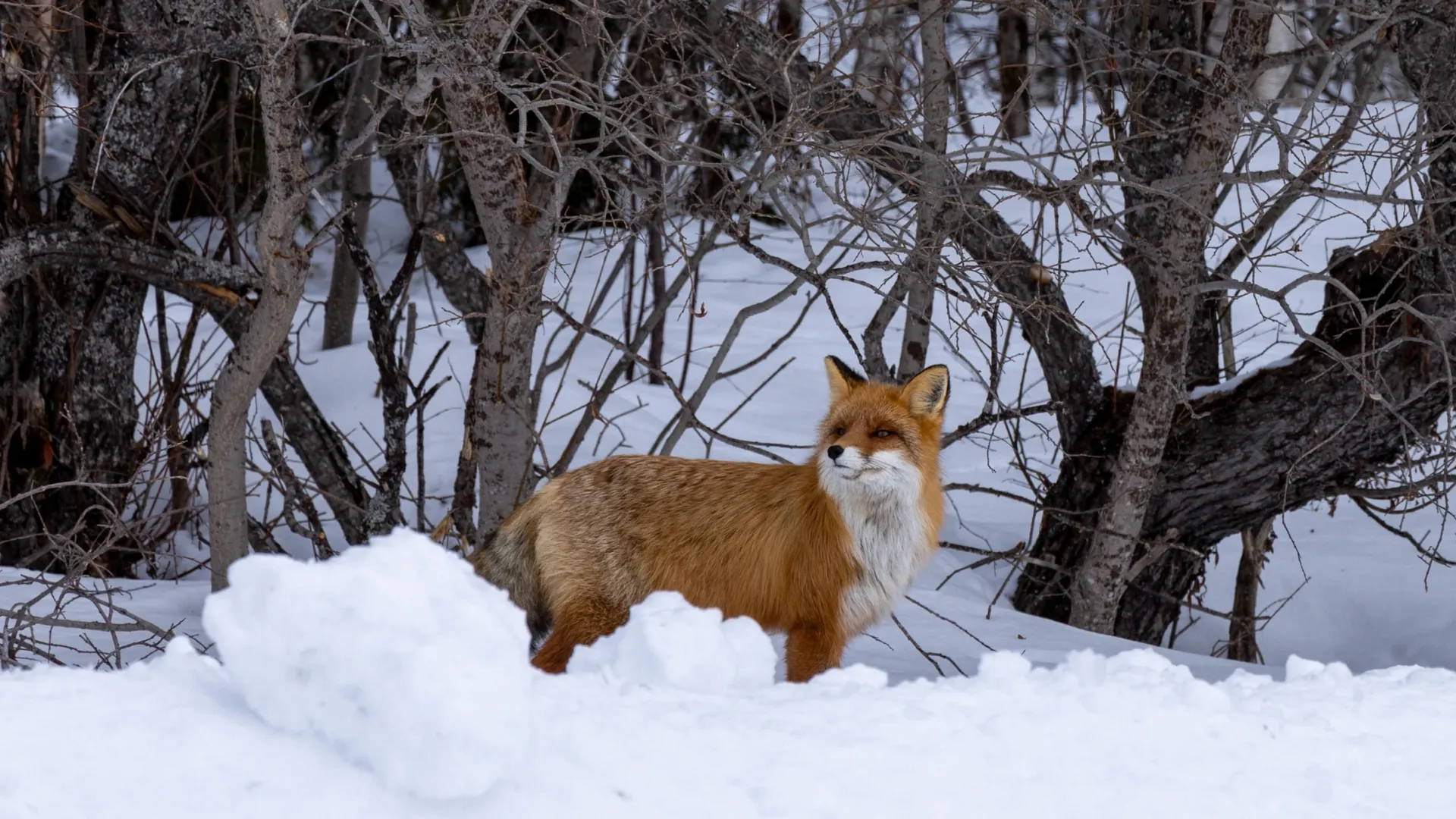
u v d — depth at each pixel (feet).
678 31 36.52
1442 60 36.40
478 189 35.35
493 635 11.73
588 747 12.01
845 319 82.38
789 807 11.84
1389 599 50.01
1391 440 41.24
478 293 55.72
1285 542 56.39
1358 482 45.03
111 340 49.14
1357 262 40.63
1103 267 36.91
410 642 11.14
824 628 26.04
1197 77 42.83
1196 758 13.99
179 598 38.06
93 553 33.12
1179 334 38.75
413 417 63.10
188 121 45.42
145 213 44.70
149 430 49.75
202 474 52.95
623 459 27.68
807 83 37.78
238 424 35.32
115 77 43.60
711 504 26.53
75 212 44.65
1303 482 42.70
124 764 10.61
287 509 46.52
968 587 48.93
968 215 36.60
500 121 35.06
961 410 68.03
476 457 38.29
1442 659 45.60
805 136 34.32
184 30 41.55
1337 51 31.50
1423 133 34.63
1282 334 71.82
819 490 25.80
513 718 11.14
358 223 65.46
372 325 40.37
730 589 26.43
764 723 13.51
